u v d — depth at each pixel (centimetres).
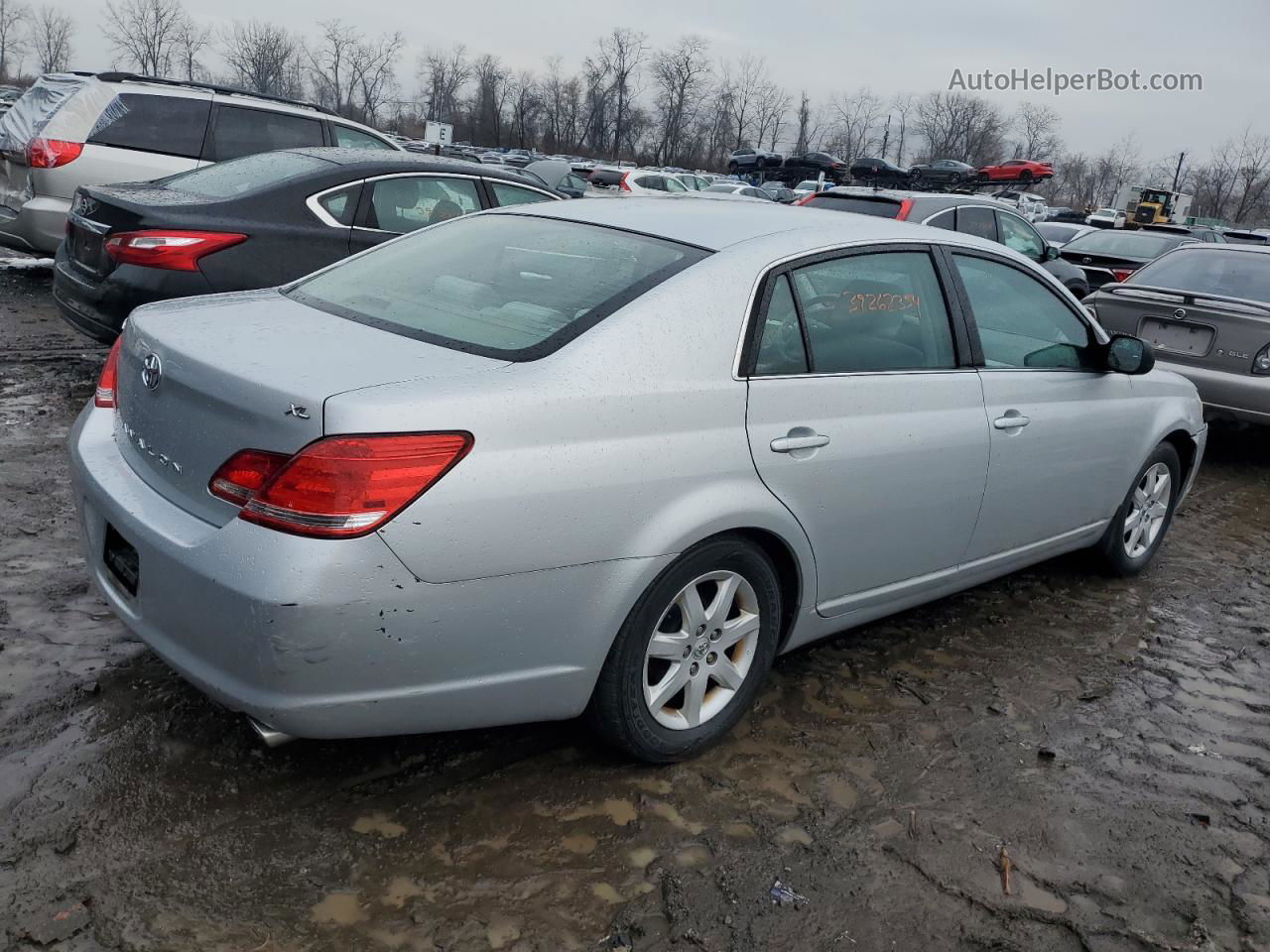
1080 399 404
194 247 552
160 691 301
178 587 234
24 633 326
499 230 336
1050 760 314
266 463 226
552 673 255
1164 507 482
